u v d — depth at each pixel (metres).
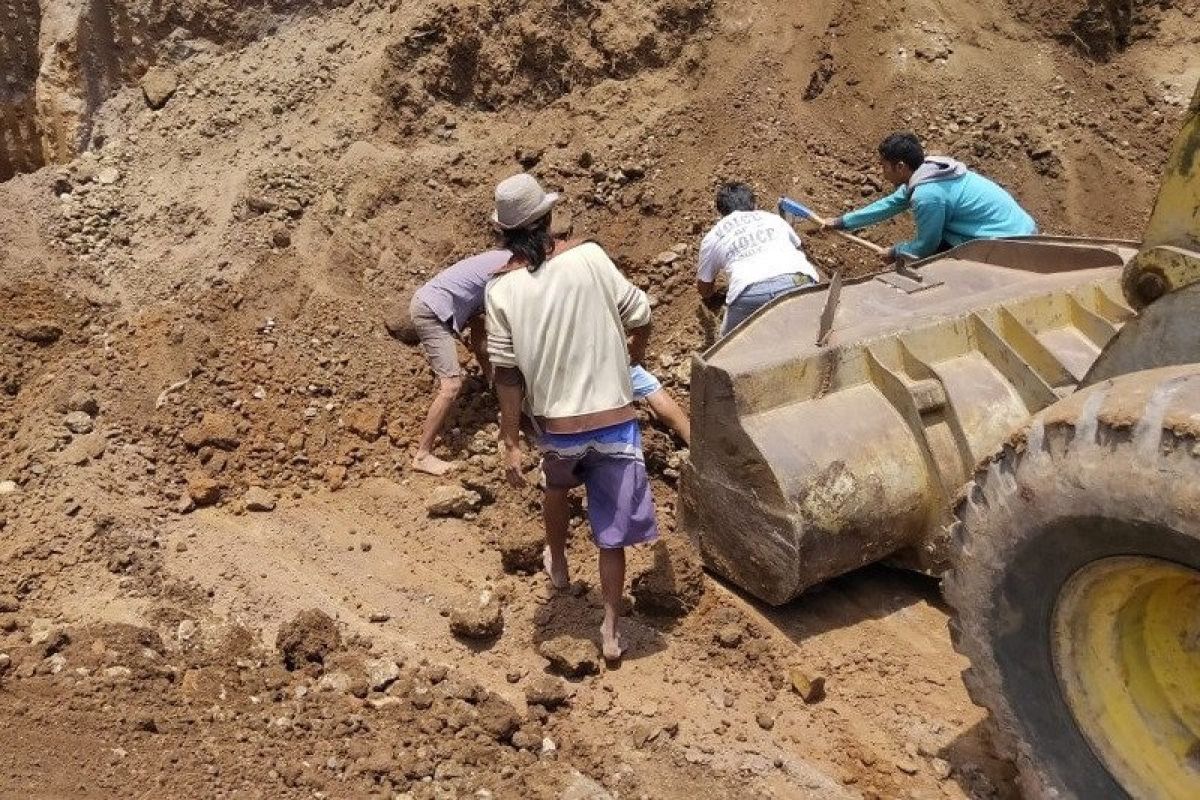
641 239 7.64
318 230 7.36
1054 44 9.17
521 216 4.42
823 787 4.28
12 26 8.70
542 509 5.83
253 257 7.12
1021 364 5.02
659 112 8.15
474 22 8.20
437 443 6.34
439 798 4.05
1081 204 8.48
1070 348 5.22
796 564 4.84
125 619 4.98
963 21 9.02
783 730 4.56
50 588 5.19
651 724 4.55
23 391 6.52
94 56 8.40
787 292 5.55
